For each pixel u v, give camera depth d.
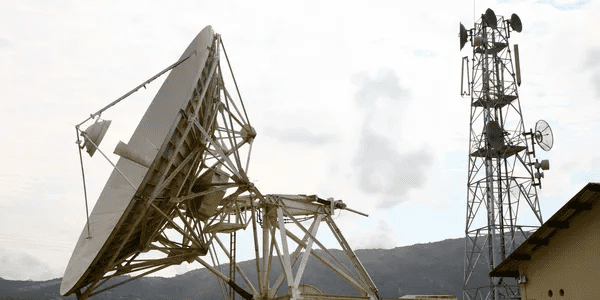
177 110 32.31
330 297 52.97
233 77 38.97
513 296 63.09
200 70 32.97
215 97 37.88
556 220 29.72
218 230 48.59
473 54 72.56
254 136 41.88
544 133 65.94
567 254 30.02
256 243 50.44
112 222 33.75
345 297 54.28
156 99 35.97
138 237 37.94
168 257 40.50
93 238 34.88
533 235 30.88
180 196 39.97
